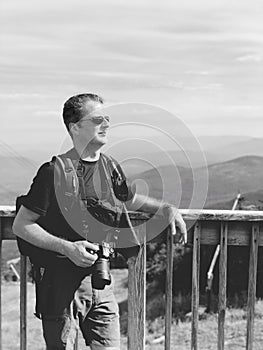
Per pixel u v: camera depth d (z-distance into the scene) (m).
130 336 3.81
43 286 3.34
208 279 16.00
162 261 19.80
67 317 3.34
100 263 3.33
